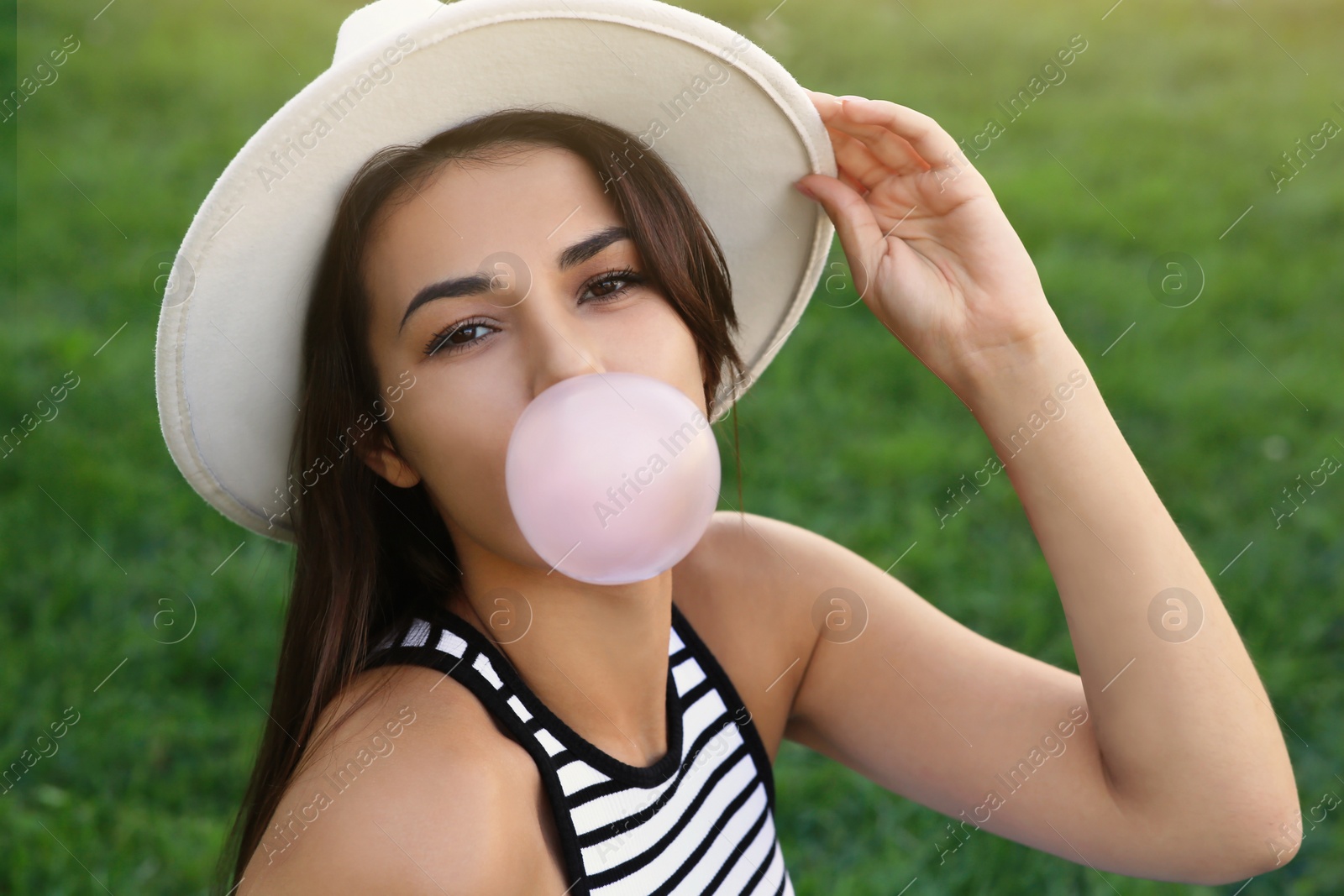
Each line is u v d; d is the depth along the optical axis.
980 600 3.74
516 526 1.41
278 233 1.48
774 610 1.79
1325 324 5.33
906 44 8.44
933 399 4.83
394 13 1.62
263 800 1.61
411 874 1.18
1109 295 5.47
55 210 6.08
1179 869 1.59
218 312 1.51
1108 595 1.58
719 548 1.83
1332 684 3.48
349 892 1.18
